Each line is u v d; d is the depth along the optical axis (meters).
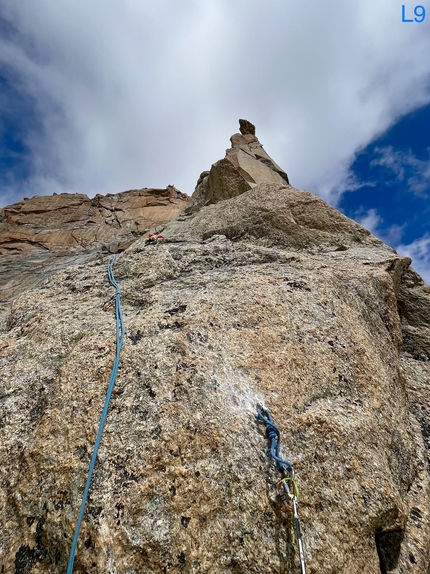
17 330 4.48
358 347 3.99
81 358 3.36
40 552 2.35
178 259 5.94
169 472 2.50
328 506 2.60
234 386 3.10
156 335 3.54
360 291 5.11
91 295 4.96
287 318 3.99
